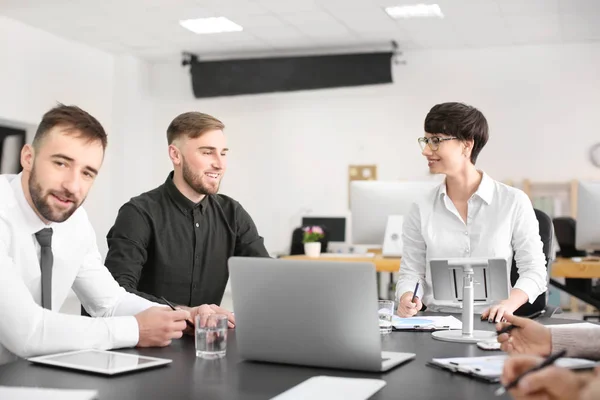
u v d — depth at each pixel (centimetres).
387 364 160
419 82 848
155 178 948
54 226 205
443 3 677
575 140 796
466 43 816
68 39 833
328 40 828
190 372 156
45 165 181
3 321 170
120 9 713
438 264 222
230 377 152
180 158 281
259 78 882
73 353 170
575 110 796
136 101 920
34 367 159
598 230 440
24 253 196
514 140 813
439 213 293
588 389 106
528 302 288
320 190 884
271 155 903
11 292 172
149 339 186
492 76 823
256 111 909
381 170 862
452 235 289
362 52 848
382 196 472
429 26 756
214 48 875
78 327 176
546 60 805
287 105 898
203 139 278
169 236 283
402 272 298
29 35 779
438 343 196
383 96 860
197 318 174
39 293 200
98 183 894
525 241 281
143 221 279
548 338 171
